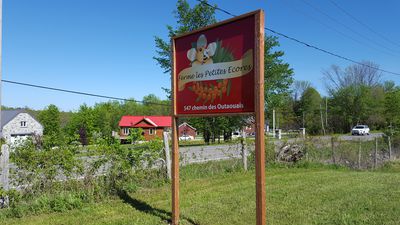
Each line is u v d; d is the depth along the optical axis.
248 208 6.87
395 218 6.06
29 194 7.07
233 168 12.27
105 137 8.59
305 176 10.92
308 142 15.62
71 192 7.38
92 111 58.03
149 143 9.56
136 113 88.06
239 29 5.05
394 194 8.00
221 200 7.59
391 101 48.88
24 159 7.05
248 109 4.92
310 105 77.69
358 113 69.38
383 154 18.66
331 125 72.62
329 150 16.53
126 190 8.38
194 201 7.55
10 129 50.16
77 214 6.60
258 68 4.71
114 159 8.36
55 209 6.79
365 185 9.19
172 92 6.05
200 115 5.59
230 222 6.01
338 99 70.69
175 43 6.05
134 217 6.39
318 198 7.67
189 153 15.30
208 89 5.47
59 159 7.38
